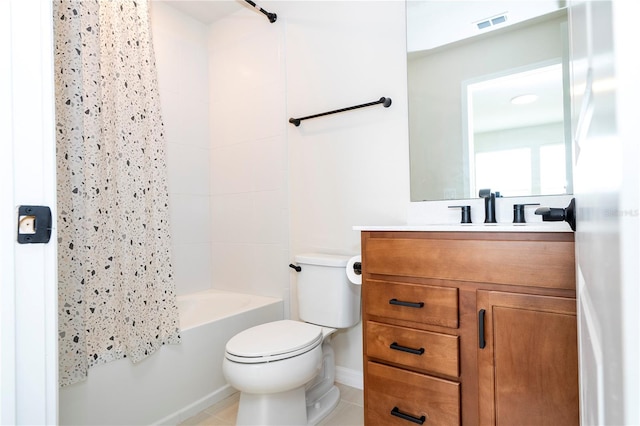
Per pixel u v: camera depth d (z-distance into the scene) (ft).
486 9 4.84
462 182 5.00
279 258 7.02
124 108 5.20
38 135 2.08
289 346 4.24
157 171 5.64
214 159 8.15
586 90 1.28
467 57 4.97
